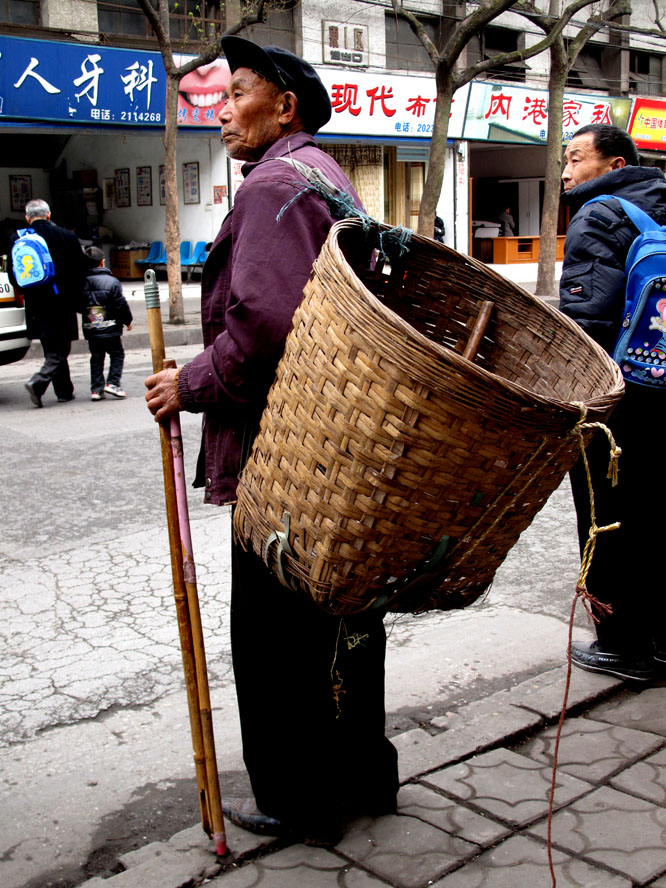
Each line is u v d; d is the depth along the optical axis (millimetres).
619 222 2727
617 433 2795
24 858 2266
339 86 17688
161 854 2131
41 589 4062
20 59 13938
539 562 4301
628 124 22797
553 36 13375
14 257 8008
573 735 2654
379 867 2076
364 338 1521
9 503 5344
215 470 2057
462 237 20750
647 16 23078
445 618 3701
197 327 13023
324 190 1930
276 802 2148
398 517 1581
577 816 2248
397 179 20156
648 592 2943
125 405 8266
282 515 1722
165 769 2666
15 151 20781
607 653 2990
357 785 2258
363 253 2037
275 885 2023
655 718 2740
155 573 4234
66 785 2592
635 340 2699
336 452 1588
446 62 13062
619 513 2850
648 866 2053
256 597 2055
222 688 3172
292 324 1758
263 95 2131
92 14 15008
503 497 1601
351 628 2035
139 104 15312
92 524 4949
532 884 2006
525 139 20953
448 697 3043
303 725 2121
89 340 8383
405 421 1509
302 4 17219
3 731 2900
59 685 3191
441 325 2145
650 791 2342
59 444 6793
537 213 23656
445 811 2289
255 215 1883
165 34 12531
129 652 3441
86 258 8211
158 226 19406
